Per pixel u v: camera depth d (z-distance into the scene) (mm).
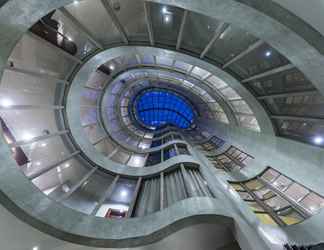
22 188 5922
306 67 5227
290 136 9164
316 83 5438
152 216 6742
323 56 4590
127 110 23375
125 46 8344
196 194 7770
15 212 5648
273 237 6488
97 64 9062
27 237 6004
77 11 6652
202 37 7625
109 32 7852
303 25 4418
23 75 7355
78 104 10055
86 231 6129
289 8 4328
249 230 6078
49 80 8352
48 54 7555
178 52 8344
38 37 6477
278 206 8680
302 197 8273
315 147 7656
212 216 6125
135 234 6148
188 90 21312
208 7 4754
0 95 7105
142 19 7270
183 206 6609
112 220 6691
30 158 8453
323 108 6891
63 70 8602
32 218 5785
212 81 12172
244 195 10148
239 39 7082
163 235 6051
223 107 14898
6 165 5598
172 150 15367
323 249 5051
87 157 11047
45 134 9141
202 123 25203
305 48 4715
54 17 6660
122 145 16969
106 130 16016
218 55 8375
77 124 10359
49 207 6266
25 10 4234
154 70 13070
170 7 6570
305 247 5457
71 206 9234
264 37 5172
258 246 5414
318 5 4145
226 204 6969
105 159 11891
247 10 4496
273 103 9031
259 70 7992
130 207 8859
